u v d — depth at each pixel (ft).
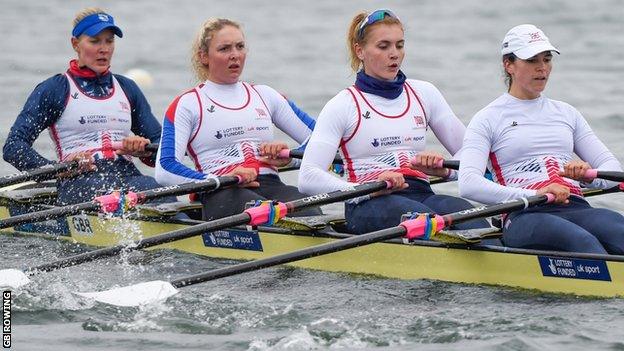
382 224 143.74
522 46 136.77
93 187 168.96
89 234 167.94
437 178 166.50
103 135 175.83
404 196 146.10
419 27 437.17
